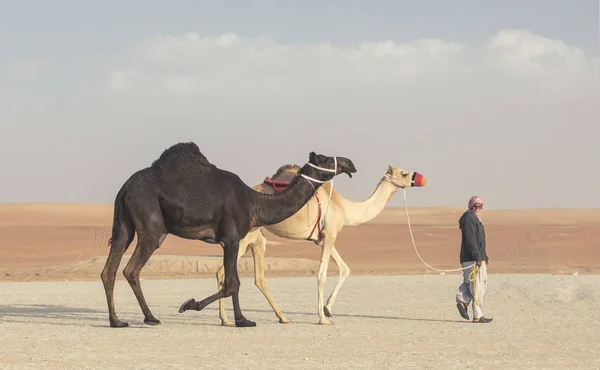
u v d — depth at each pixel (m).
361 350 11.81
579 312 16.83
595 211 121.75
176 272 33.00
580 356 11.32
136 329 14.12
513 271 32.75
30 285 24.86
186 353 11.48
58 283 25.83
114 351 11.60
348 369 10.26
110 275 14.30
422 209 121.75
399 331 13.97
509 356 11.30
